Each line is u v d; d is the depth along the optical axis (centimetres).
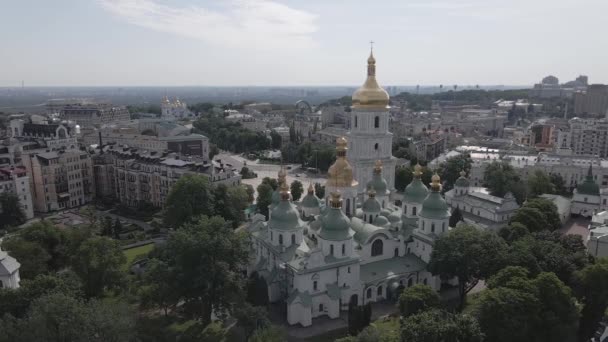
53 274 10762
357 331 9244
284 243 10862
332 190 12288
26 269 10838
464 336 7512
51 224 12794
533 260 10031
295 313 10044
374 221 12081
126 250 14988
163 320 10519
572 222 17975
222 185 16862
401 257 12006
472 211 16962
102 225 15900
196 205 15162
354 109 14812
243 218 17450
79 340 7225
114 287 11331
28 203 18525
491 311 8262
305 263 10019
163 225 16512
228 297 9619
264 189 18425
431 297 9069
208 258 9662
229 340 9606
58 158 19725
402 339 7481
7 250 11050
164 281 9800
